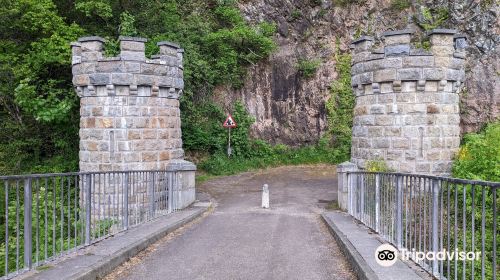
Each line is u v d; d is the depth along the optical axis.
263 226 10.95
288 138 27.42
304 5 29.00
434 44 13.34
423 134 13.54
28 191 5.96
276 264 7.18
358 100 14.93
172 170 13.36
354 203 11.58
